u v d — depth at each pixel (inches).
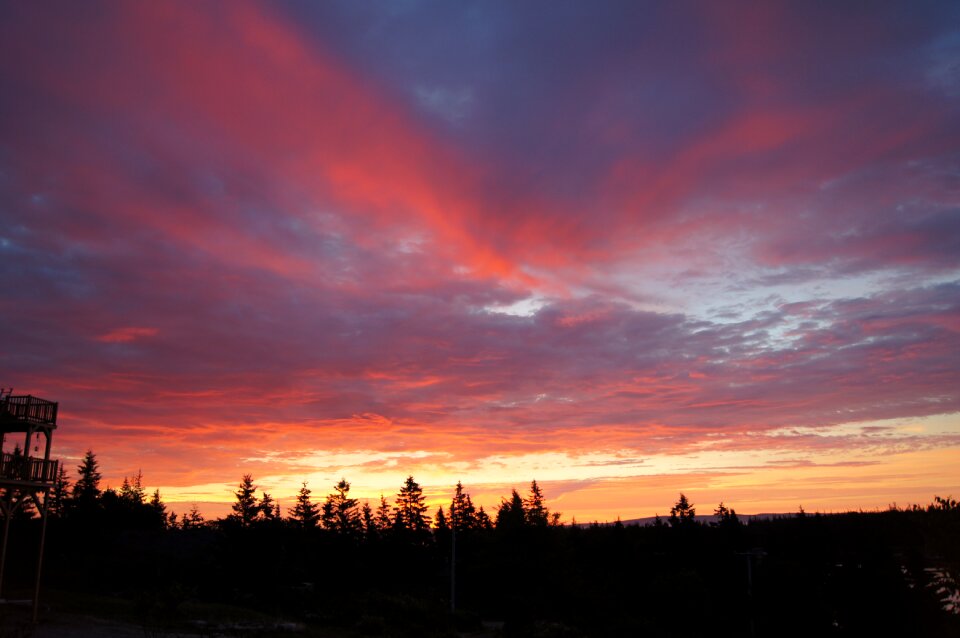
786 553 2059.5
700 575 1772.9
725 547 2246.6
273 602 1686.8
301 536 2257.6
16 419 991.6
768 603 1384.1
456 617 1582.2
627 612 1606.8
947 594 1075.9
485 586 1873.8
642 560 2338.8
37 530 1871.3
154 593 1099.9
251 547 1850.4
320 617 1480.1
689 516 3024.1
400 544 2492.6
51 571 1620.3
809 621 1249.4
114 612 1149.7
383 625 1327.5
